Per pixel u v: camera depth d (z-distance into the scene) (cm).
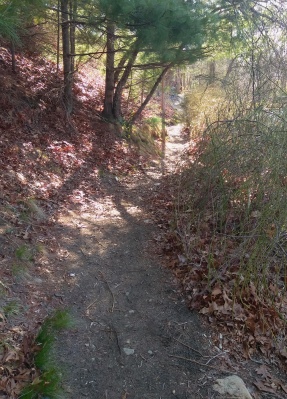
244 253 445
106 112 1092
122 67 1027
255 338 364
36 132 760
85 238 517
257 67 674
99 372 309
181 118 1816
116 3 604
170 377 315
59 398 276
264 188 480
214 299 398
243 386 310
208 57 1006
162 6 617
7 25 418
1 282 367
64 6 757
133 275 446
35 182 617
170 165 1045
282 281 442
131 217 612
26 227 489
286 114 528
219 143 541
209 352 346
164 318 380
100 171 798
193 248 484
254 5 925
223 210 525
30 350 308
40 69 969
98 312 377
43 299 375
